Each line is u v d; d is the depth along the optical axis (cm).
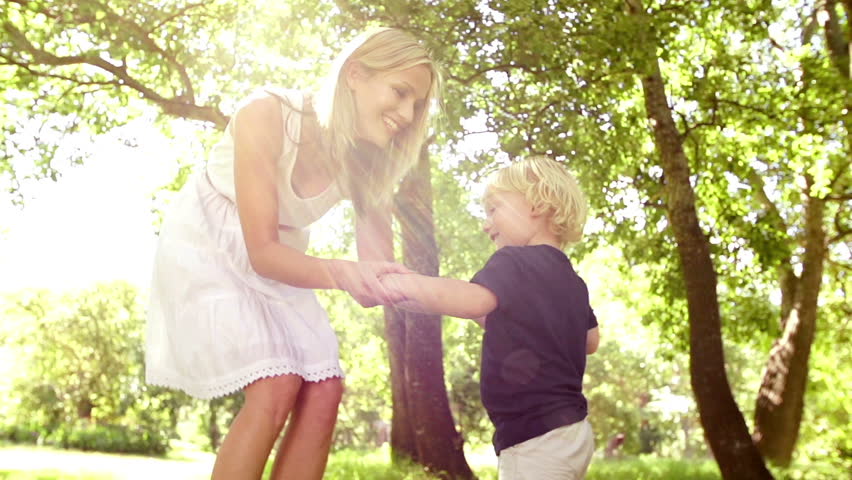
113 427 3647
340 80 253
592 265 2192
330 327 251
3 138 1298
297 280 235
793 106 1416
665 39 1138
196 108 1155
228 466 212
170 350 237
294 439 230
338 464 1296
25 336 3544
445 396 1178
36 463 1745
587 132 1212
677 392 4578
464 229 1634
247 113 243
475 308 262
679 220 1131
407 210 1161
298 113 250
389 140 265
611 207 1362
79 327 3569
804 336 1725
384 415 4081
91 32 1071
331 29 1070
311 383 235
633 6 1144
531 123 1124
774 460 1717
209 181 252
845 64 1525
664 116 1160
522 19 1000
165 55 1123
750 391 3788
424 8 1002
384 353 2244
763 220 1527
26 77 1162
